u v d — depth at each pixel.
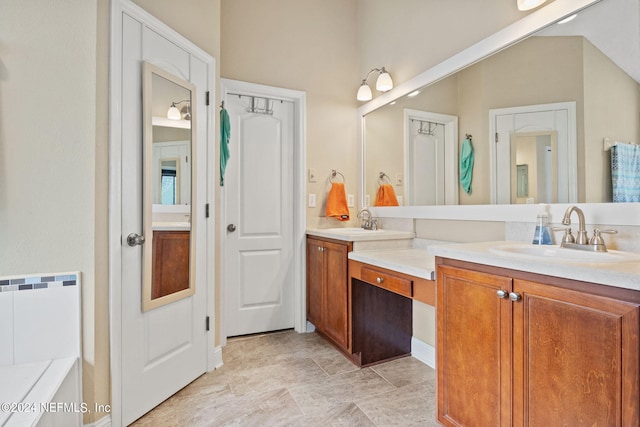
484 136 1.88
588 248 1.30
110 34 1.51
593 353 0.93
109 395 1.50
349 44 3.06
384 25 2.70
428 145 2.27
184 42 1.90
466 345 1.31
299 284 2.84
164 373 1.78
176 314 1.86
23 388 1.20
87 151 1.45
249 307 2.75
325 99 2.95
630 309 0.85
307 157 2.87
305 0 2.90
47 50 1.41
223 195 2.56
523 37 1.66
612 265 0.96
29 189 1.39
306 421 1.60
